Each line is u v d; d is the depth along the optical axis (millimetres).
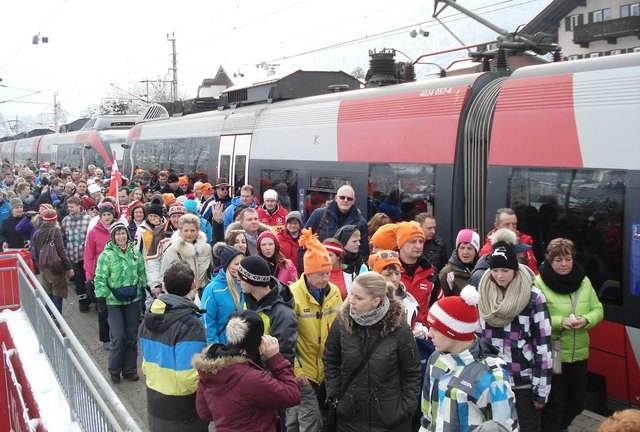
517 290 4613
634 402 6008
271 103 13273
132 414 6859
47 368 7008
